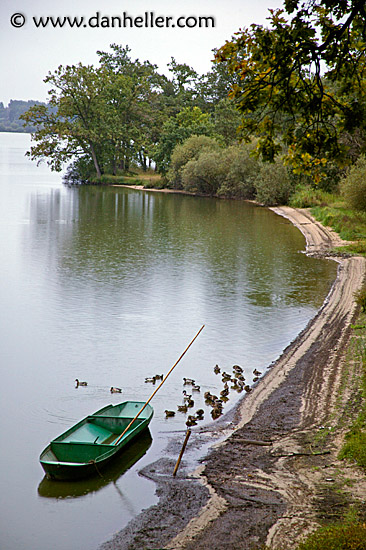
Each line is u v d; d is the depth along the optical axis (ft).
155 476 36.55
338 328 66.90
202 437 42.29
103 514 32.58
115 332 67.82
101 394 50.85
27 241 131.03
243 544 28.37
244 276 98.22
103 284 91.20
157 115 342.44
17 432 43.91
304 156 36.86
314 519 29.71
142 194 269.44
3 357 59.52
